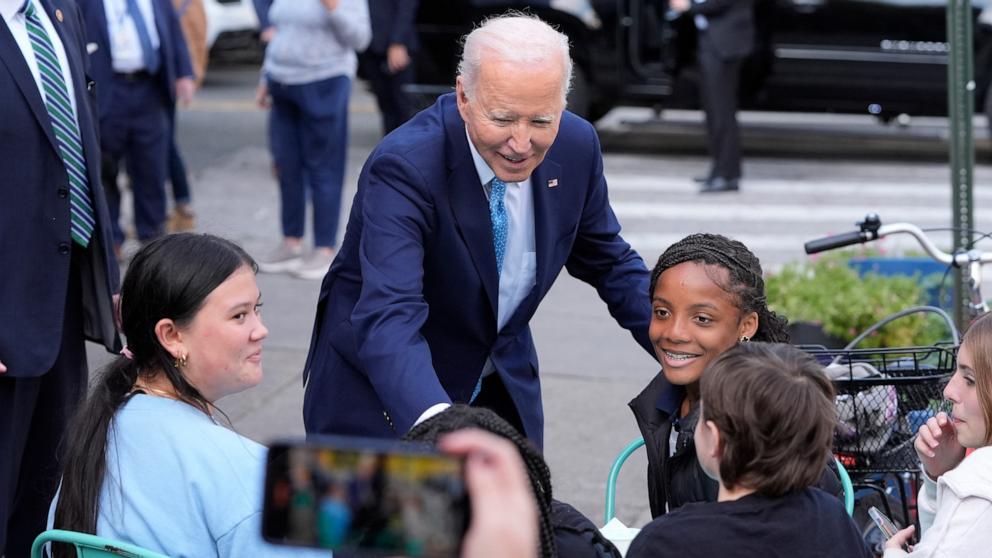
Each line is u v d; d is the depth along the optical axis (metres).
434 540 1.31
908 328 5.27
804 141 11.80
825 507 2.38
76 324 4.14
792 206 9.59
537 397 3.50
